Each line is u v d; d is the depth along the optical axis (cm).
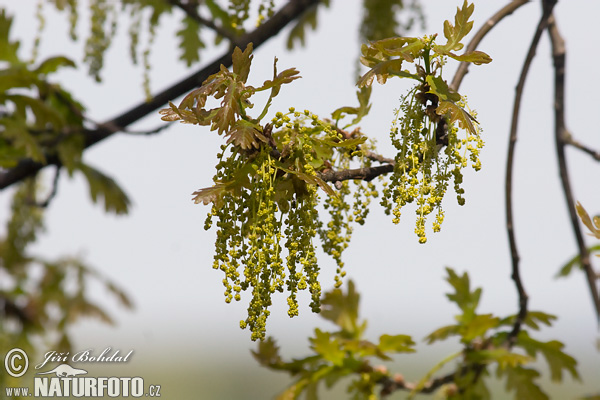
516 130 100
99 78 112
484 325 95
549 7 102
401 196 94
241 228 93
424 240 94
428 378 96
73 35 112
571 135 102
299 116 96
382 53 96
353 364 96
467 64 101
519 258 97
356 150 99
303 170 94
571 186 101
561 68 103
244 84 94
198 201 93
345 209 97
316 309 93
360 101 100
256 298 92
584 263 100
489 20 102
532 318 97
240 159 94
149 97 112
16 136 111
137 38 112
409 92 95
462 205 94
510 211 98
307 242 94
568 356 97
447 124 96
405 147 95
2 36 112
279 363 97
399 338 96
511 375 97
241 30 109
